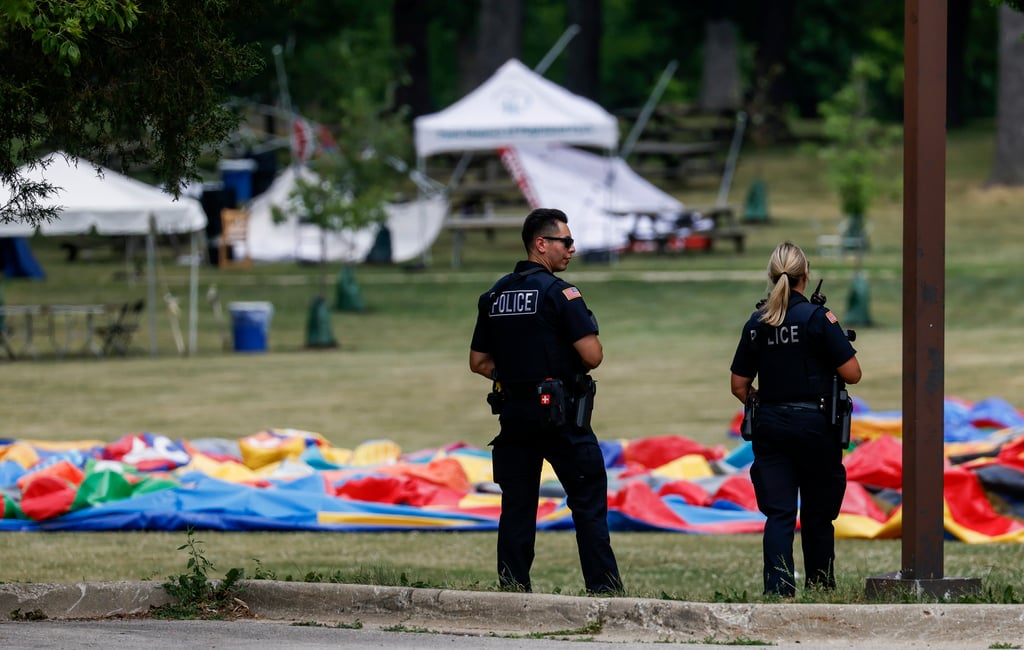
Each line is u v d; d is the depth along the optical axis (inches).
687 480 2182.6
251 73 1306.6
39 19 1087.6
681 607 1091.9
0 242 5797.2
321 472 2210.9
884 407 3068.4
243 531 1979.6
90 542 1863.9
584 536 1230.9
